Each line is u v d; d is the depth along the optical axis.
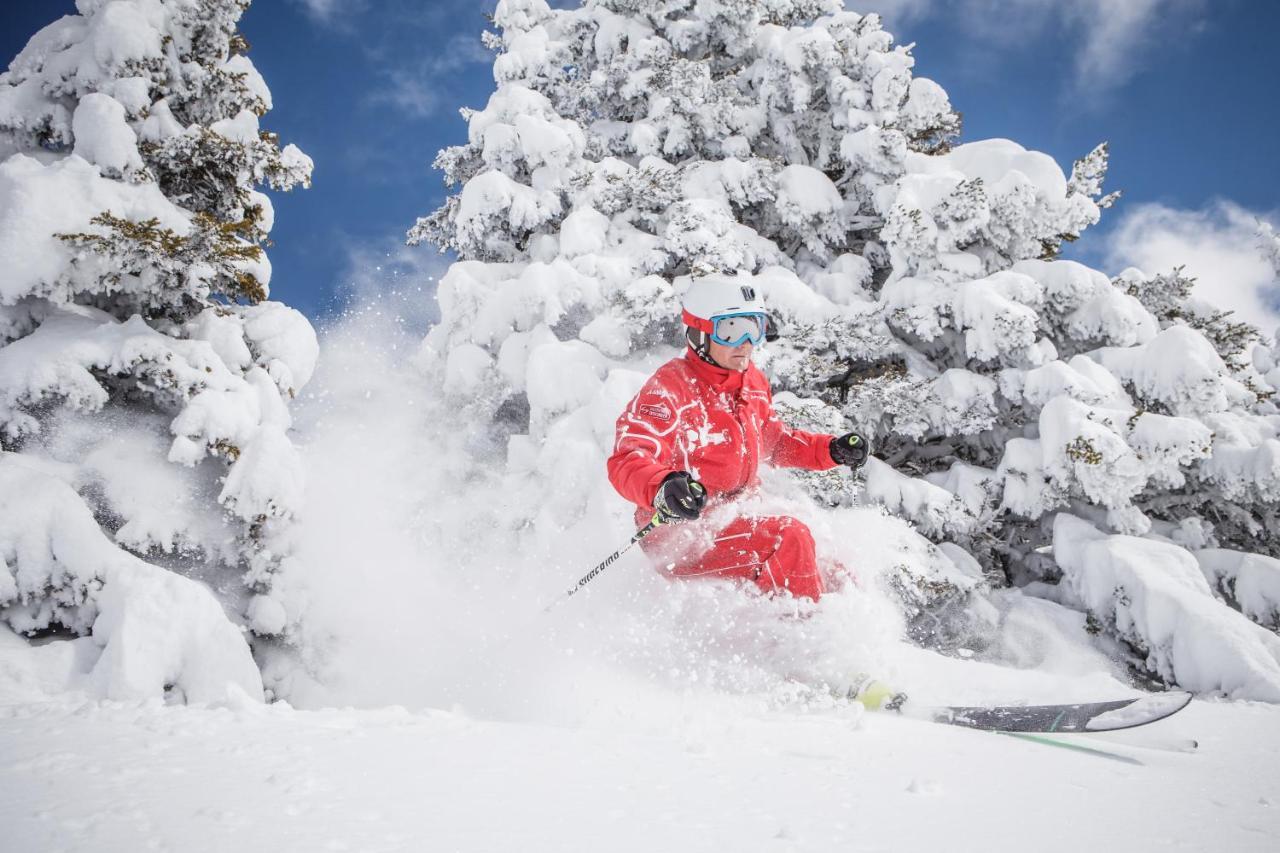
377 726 2.10
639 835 1.27
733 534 3.16
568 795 1.47
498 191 9.17
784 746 2.00
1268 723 2.74
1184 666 4.95
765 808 1.43
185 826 1.21
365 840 1.19
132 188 5.49
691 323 3.31
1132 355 7.01
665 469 2.94
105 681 3.23
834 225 9.15
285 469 5.07
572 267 8.14
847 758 1.88
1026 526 7.07
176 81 6.46
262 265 6.63
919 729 2.33
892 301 7.70
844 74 9.65
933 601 5.89
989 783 1.69
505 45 11.70
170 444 5.17
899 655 3.20
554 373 7.25
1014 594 6.37
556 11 11.77
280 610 5.11
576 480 6.37
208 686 3.38
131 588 3.48
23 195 4.98
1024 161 7.96
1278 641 4.87
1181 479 6.16
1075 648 5.70
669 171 9.06
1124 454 6.05
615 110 11.29
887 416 7.41
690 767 1.73
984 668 3.15
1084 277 7.35
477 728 2.10
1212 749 2.22
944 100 9.34
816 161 10.35
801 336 7.48
